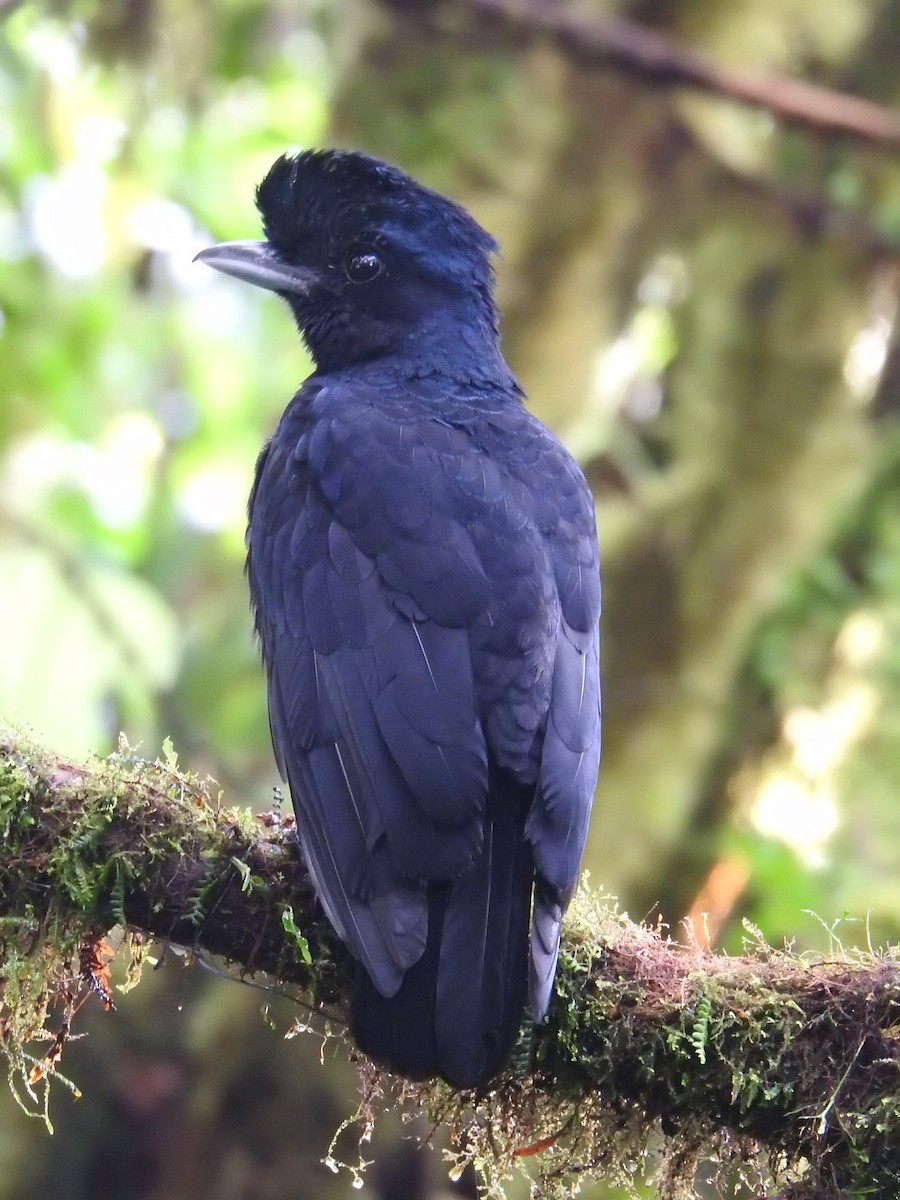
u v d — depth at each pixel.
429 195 8.72
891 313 12.96
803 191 12.78
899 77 13.16
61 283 15.16
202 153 16.20
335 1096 12.50
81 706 12.21
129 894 6.59
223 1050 12.38
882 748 12.34
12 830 6.55
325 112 13.37
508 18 12.40
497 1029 6.04
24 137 15.33
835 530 12.76
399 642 6.79
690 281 12.82
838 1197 6.34
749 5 12.98
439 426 7.62
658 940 6.73
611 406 13.00
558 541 7.34
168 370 16.70
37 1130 12.48
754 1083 6.43
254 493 8.01
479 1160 6.88
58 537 12.77
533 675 6.73
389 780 6.46
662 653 12.62
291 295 8.91
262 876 6.65
